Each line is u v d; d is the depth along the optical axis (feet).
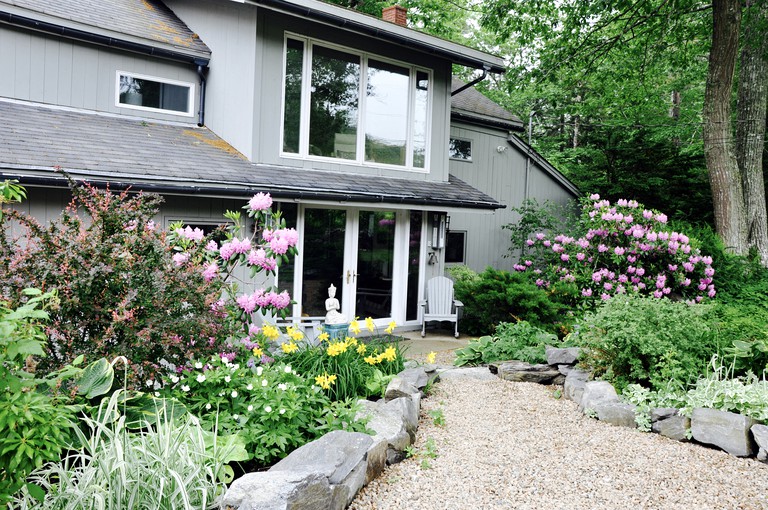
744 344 18.81
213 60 33.19
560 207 52.24
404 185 34.83
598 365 20.08
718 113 45.16
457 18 76.95
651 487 13.08
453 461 14.21
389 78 35.63
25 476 8.77
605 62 59.11
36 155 23.03
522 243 48.57
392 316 36.37
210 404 12.99
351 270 33.91
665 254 38.19
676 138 65.26
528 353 23.36
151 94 32.58
